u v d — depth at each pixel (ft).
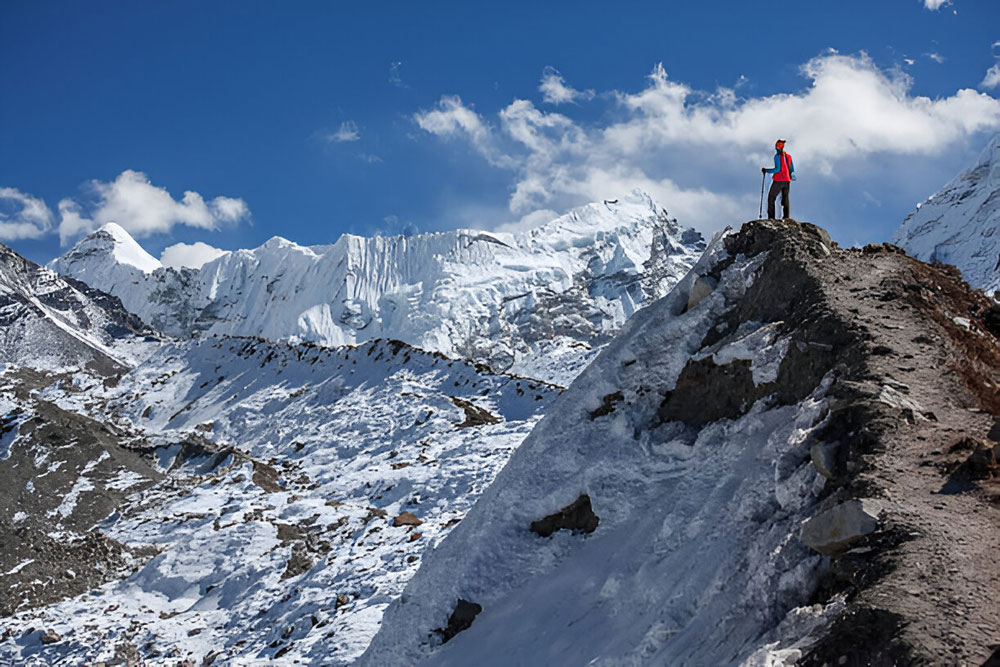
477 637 45.42
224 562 116.57
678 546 38.04
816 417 36.06
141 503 144.05
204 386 216.33
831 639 24.09
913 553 26.16
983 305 50.65
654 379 48.47
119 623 104.73
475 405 171.53
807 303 44.78
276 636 92.53
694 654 30.04
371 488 137.28
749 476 36.55
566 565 45.19
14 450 152.05
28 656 97.30
